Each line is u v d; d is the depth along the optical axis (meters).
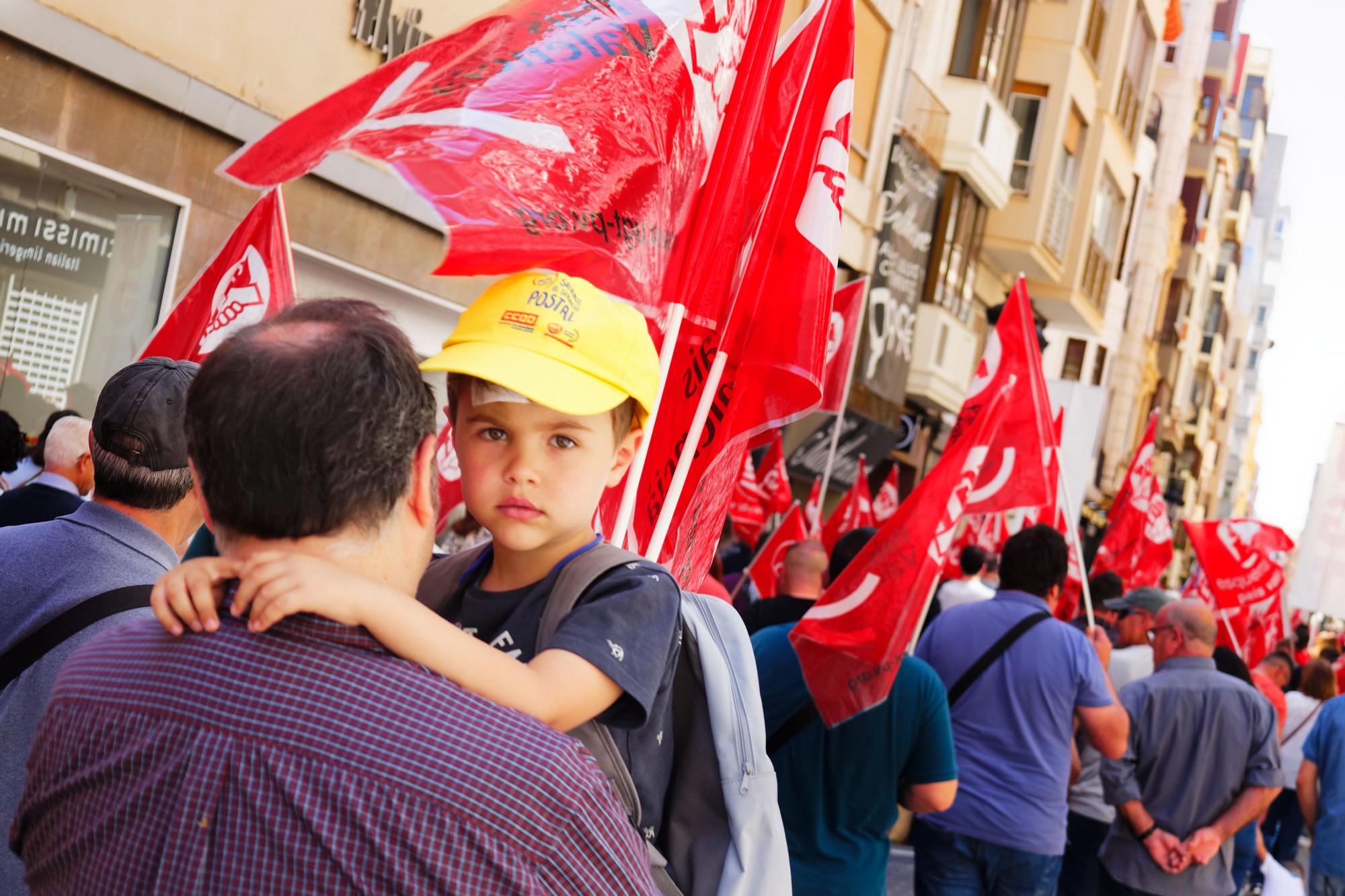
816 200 3.14
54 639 2.36
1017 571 5.66
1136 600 8.75
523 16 2.60
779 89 3.25
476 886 1.38
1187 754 6.09
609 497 3.00
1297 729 10.33
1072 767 6.76
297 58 9.06
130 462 2.48
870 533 5.74
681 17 2.85
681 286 2.90
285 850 1.35
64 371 7.74
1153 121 45.22
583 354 1.84
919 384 21.84
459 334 1.88
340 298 1.59
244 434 1.45
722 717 2.12
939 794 4.41
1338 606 11.44
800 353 3.10
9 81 7.04
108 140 7.72
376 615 1.44
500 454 1.85
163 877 1.36
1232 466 127.69
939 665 5.69
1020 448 7.05
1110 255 31.73
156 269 8.26
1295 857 11.42
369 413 1.47
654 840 2.06
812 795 4.33
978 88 21.14
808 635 4.41
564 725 1.64
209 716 1.39
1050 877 5.46
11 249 7.24
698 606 2.21
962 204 22.08
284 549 1.49
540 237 2.39
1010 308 7.02
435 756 1.39
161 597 1.45
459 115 2.34
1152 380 50.50
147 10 7.83
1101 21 26.89
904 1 19.06
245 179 1.97
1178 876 6.10
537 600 1.91
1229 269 73.69
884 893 4.42
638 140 2.69
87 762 1.44
